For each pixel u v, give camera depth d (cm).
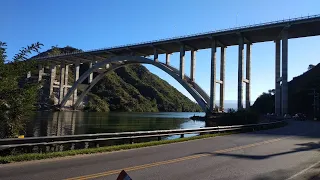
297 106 7638
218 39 6353
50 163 952
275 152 1274
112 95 14888
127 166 910
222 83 6562
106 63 8269
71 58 9688
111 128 3903
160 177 775
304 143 1627
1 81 930
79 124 4622
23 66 984
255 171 877
